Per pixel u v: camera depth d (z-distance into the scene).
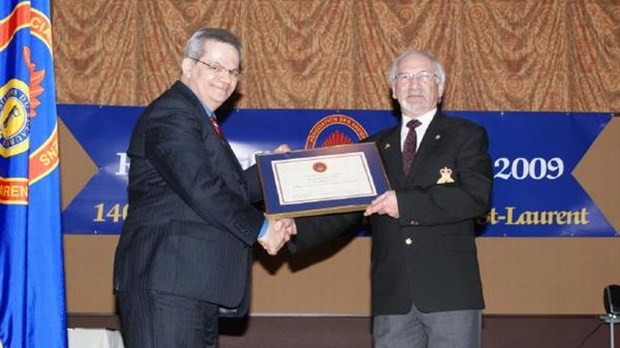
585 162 5.66
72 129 5.51
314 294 5.59
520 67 5.87
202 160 3.19
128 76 5.72
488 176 3.74
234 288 3.24
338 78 5.79
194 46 3.45
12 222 2.99
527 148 5.65
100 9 5.74
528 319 5.65
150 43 5.74
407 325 3.77
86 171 5.50
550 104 5.88
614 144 5.68
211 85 3.41
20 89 3.03
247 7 5.78
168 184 3.20
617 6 5.90
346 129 5.61
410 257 3.72
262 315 5.57
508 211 5.62
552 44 5.89
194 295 3.13
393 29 5.82
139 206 3.25
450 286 3.68
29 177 3.05
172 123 3.22
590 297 5.65
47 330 3.03
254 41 5.77
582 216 5.65
